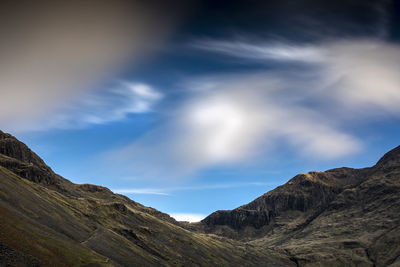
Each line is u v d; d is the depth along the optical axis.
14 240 98.94
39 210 153.62
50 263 100.44
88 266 117.06
